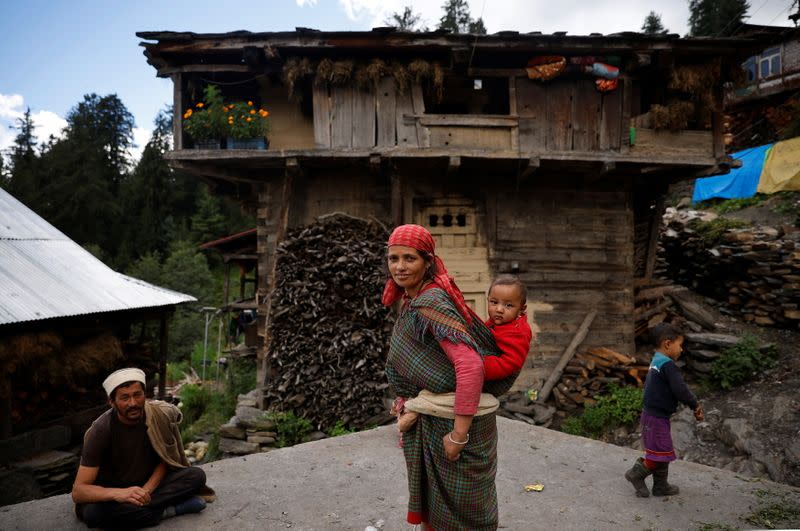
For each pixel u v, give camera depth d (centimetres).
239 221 4481
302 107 905
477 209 889
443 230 889
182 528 261
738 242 1022
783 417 627
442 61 851
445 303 162
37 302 841
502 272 871
